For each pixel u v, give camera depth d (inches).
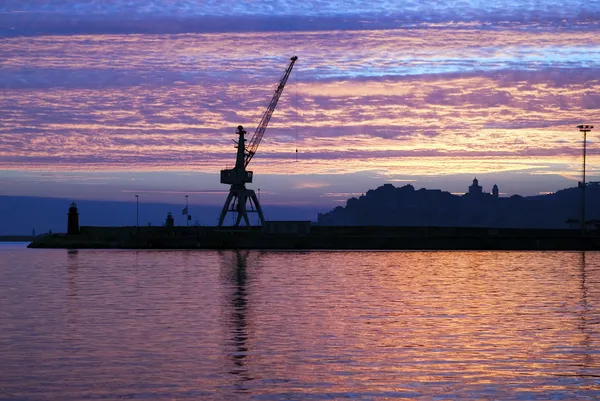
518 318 2023.9
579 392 1157.1
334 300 2519.7
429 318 2020.2
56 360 1391.5
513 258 6082.7
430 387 1189.1
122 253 7416.3
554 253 7411.4
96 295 2689.5
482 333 1742.1
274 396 1128.8
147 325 1856.5
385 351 1499.8
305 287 3058.6
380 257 6269.7
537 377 1261.1
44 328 1798.7
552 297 2645.2
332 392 1155.3
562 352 1491.1
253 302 2439.7
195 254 6978.4
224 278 3599.9
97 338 1649.9
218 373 1286.9
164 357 1425.9
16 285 3179.1
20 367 1327.5
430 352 1489.9
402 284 3238.2
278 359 1413.6
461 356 1449.3
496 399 1115.3
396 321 1953.7
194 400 1102.4
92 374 1272.1
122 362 1375.5
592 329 1812.3
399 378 1253.1
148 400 1101.1
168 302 2431.1
